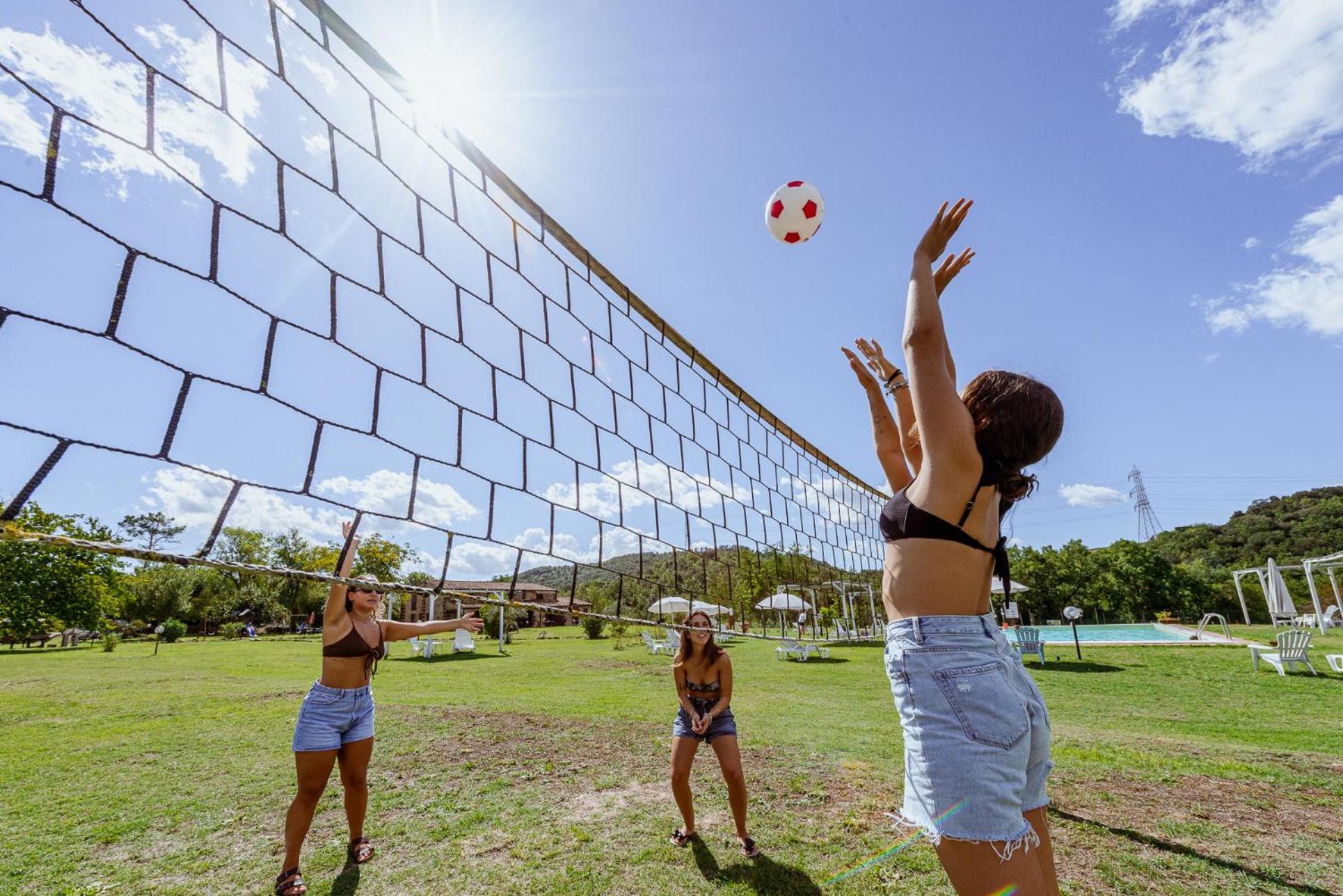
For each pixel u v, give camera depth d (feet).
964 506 4.23
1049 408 4.32
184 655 58.08
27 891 9.33
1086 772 14.43
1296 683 29.19
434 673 37.76
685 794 10.62
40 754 16.93
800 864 9.89
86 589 72.33
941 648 4.09
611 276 10.82
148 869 10.02
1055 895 4.51
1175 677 32.30
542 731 19.21
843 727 19.80
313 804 9.50
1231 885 9.11
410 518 6.94
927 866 9.75
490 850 10.59
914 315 4.59
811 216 10.26
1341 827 11.23
